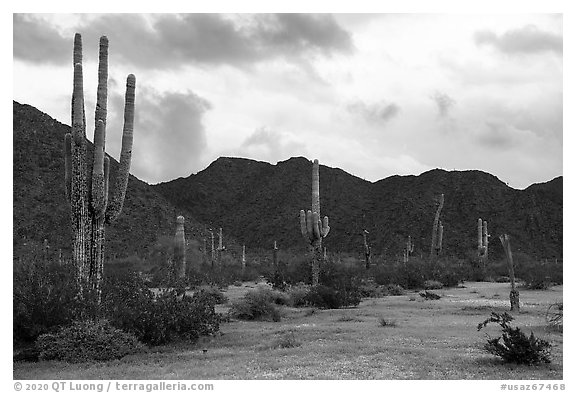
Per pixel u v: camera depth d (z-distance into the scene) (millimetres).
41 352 13062
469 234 93375
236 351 13992
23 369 12219
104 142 15398
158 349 14477
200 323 15664
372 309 23828
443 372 11344
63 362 12859
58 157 71000
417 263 43938
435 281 37812
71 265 15406
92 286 14961
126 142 16094
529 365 11961
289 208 112438
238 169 133625
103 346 13289
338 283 26578
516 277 44156
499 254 86875
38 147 70812
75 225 15055
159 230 75750
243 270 51625
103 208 15312
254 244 105500
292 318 21109
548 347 13055
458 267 46812
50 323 13836
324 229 30219
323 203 112750
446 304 25625
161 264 43781
